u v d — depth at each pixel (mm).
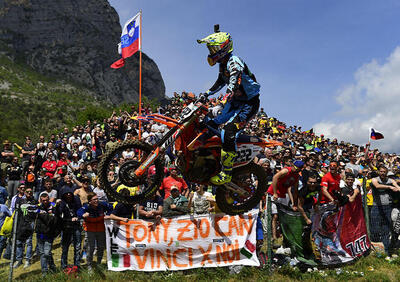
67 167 13500
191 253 8391
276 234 9969
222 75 5270
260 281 7898
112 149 4816
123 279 8031
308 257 8688
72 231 8891
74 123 55312
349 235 9195
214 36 5008
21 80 166000
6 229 9820
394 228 9656
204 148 5113
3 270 9500
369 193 12211
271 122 28672
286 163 13172
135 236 8383
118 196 4852
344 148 22422
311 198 8828
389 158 21797
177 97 23734
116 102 195250
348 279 8203
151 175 8609
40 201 9180
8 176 13812
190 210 9500
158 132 14883
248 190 5969
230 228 8484
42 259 8539
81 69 196250
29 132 107438
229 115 5145
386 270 8695
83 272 8297
